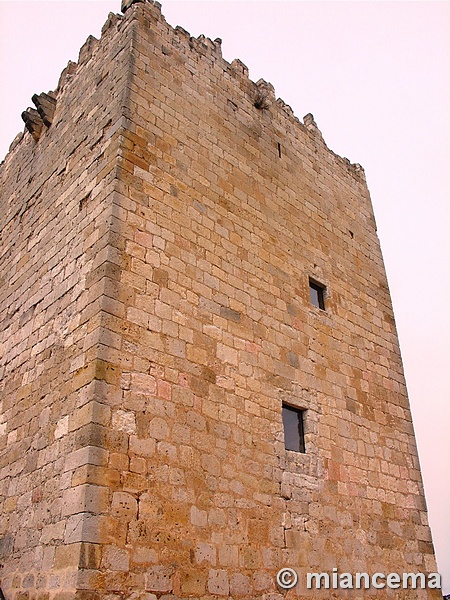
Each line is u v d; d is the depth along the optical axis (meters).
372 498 13.08
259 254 13.41
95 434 8.62
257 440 11.09
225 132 14.24
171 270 11.05
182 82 13.68
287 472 11.38
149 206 11.29
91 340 9.49
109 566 7.97
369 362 15.24
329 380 13.62
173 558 8.78
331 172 17.83
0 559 9.61
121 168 11.17
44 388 10.40
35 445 9.96
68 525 8.20
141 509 8.67
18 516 9.62
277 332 12.81
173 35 14.12
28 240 13.69
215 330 11.35
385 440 14.36
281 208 14.88
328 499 11.98
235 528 9.91
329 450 12.62
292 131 16.92
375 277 17.38
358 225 17.83
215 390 10.74
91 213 11.25
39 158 15.13
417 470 14.86
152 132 12.20
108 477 8.48
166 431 9.56
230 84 15.24
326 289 15.16
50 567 8.23
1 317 13.48
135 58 12.75
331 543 11.54
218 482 9.99
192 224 12.02
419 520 14.05
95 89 13.56
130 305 10.02
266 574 10.05
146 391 9.56
